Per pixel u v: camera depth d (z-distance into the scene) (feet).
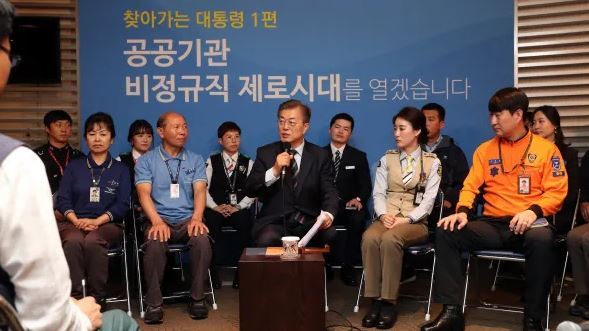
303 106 12.15
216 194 15.72
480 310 12.46
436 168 12.69
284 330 9.85
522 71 17.02
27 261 3.48
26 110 16.88
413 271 15.17
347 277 14.93
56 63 16.51
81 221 12.47
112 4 16.84
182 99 17.03
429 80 17.19
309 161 12.51
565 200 12.76
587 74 16.55
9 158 3.50
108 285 15.17
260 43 17.12
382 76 17.22
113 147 16.89
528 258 10.58
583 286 11.17
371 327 11.48
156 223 12.50
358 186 15.64
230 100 17.13
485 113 17.15
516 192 11.38
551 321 11.47
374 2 17.15
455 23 17.12
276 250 10.77
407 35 17.17
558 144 13.32
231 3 17.07
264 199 12.62
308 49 17.17
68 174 13.16
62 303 3.65
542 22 16.74
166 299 13.76
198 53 17.04
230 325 11.75
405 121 12.60
